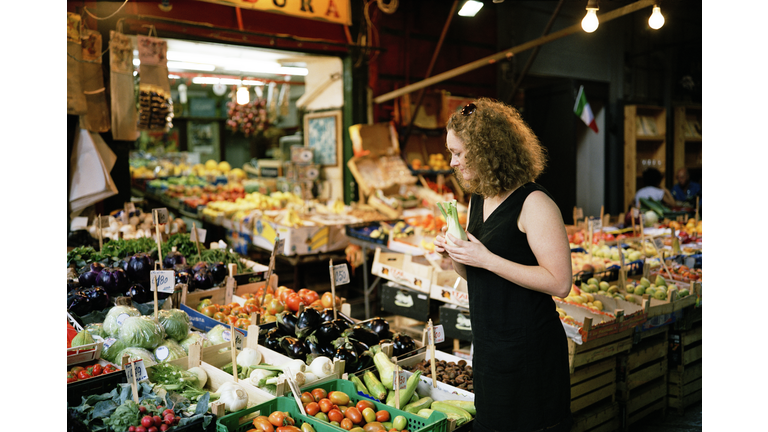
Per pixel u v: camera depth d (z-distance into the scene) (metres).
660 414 4.02
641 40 10.57
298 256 6.00
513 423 1.91
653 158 10.54
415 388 2.66
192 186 8.83
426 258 4.92
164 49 5.89
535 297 1.89
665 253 5.35
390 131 7.80
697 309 4.07
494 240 1.91
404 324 5.16
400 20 8.41
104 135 5.75
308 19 7.41
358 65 7.88
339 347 2.86
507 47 9.20
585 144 10.41
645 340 3.95
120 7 5.68
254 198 7.70
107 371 2.43
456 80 9.09
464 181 2.00
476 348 2.00
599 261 4.81
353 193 7.96
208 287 3.87
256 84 10.71
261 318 3.48
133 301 3.39
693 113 11.50
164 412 2.14
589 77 9.90
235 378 2.60
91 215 5.52
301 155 7.74
